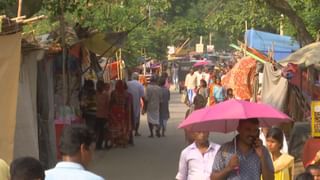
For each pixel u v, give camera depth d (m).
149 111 26.34
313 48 14.93
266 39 30.33
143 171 17.88
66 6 17.80
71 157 6.30
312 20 24.59
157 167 18.55
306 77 18.06
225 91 30.50
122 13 33.22
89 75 23.31
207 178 9.41
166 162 19.48
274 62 18.62
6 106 11.48
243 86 26.31
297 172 13.07
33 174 5.92
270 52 20.95
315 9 23.42
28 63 13.41
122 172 17.69
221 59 79.62
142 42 55.25
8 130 11.48
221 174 7.59
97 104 22.22
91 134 6.41
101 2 24.83
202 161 9.48
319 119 12.66
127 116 23.08
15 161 5.99
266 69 18.45
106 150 22.27
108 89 22.89
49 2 17.34
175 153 21.44
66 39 18.47
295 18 20.38
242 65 26.39
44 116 14.62
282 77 18.11
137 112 26.30
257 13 28.66
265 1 20.59
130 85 26.05
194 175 9.52
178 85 73.56
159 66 75.12
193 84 42.22
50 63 14.86
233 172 7.63
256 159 7.67
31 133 12.94
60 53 17.33
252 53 21.94
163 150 22.23
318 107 12.70
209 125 8.09
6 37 11.47
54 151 14.69
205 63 72.00
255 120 7.67
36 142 13.05
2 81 11.47
